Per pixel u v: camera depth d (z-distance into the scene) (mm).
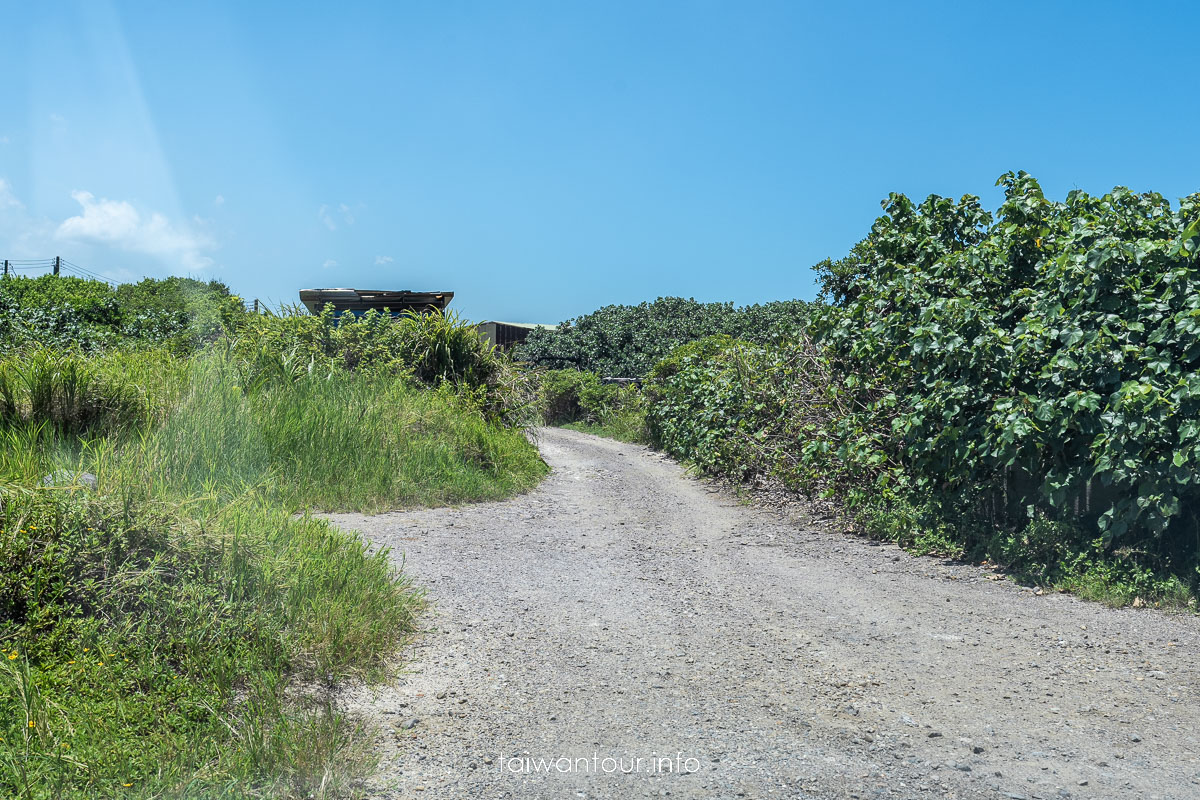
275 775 3188
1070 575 6543
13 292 30328
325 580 5203
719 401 13859
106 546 4473
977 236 9742
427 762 3455
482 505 10234
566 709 4051
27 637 3930
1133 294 6773
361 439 10445
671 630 5355
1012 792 3230
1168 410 5977
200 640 4148
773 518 9977
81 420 8297
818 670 4633
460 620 5430
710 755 3559
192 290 26734
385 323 14773
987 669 4660
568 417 30828
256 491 7504
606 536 8609
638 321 37000
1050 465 7320
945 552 7723
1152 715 3994
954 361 7770
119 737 3311
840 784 3299
